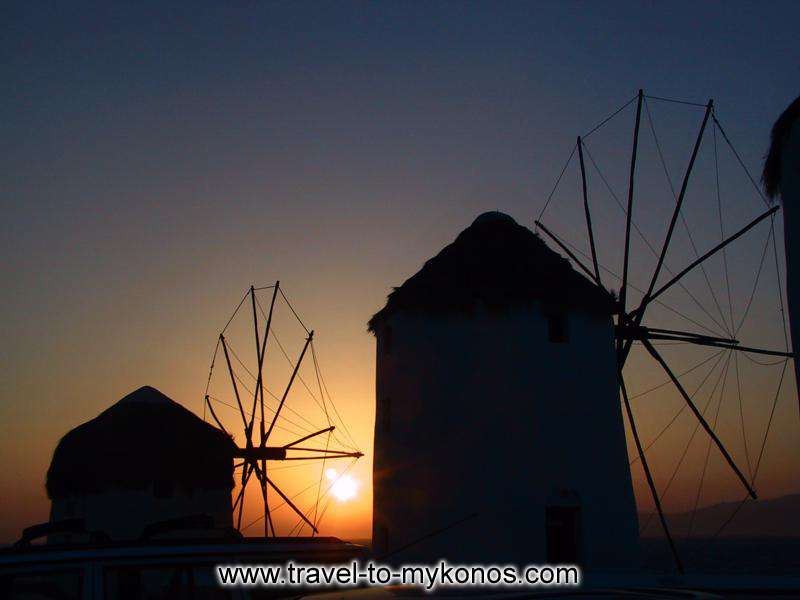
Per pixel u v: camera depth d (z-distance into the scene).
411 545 17.08
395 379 19.31
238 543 6.67
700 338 19.31
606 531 17.44
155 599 6.20
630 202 19.41
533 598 4.41
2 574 6.02
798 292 12.44
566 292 18.55
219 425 27.66
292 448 26.78
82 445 24.56
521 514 17.12
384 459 19.44
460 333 18.31
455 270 18.94
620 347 19.30
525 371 17.89
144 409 25.44
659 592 4.58
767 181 13.68
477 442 17.62
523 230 20.00
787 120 12.68
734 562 84.56
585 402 18.14
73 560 6.18
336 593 5.22
